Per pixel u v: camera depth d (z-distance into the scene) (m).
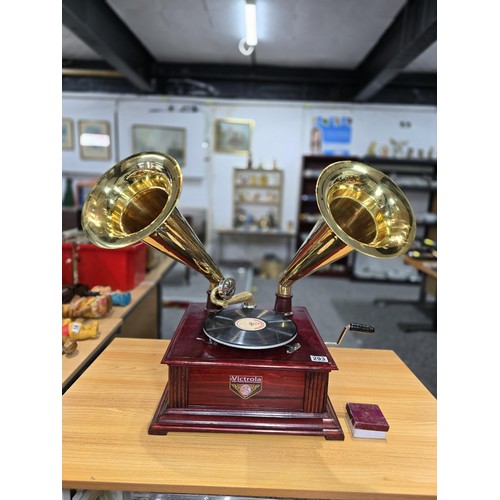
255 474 0.83
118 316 1.69
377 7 3.10
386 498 0.80
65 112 5.19
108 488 0.80
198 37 3.93
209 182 5.43
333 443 0.94
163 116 5.15
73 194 5.07
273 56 4.41
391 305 4.23
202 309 1.26
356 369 1.31
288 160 5.37
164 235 1.01
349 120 5.24
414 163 5.09
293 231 5.32
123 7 3.27
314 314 3.84
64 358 1.28
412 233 0.99
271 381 0.97
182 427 0.95
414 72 4.79
